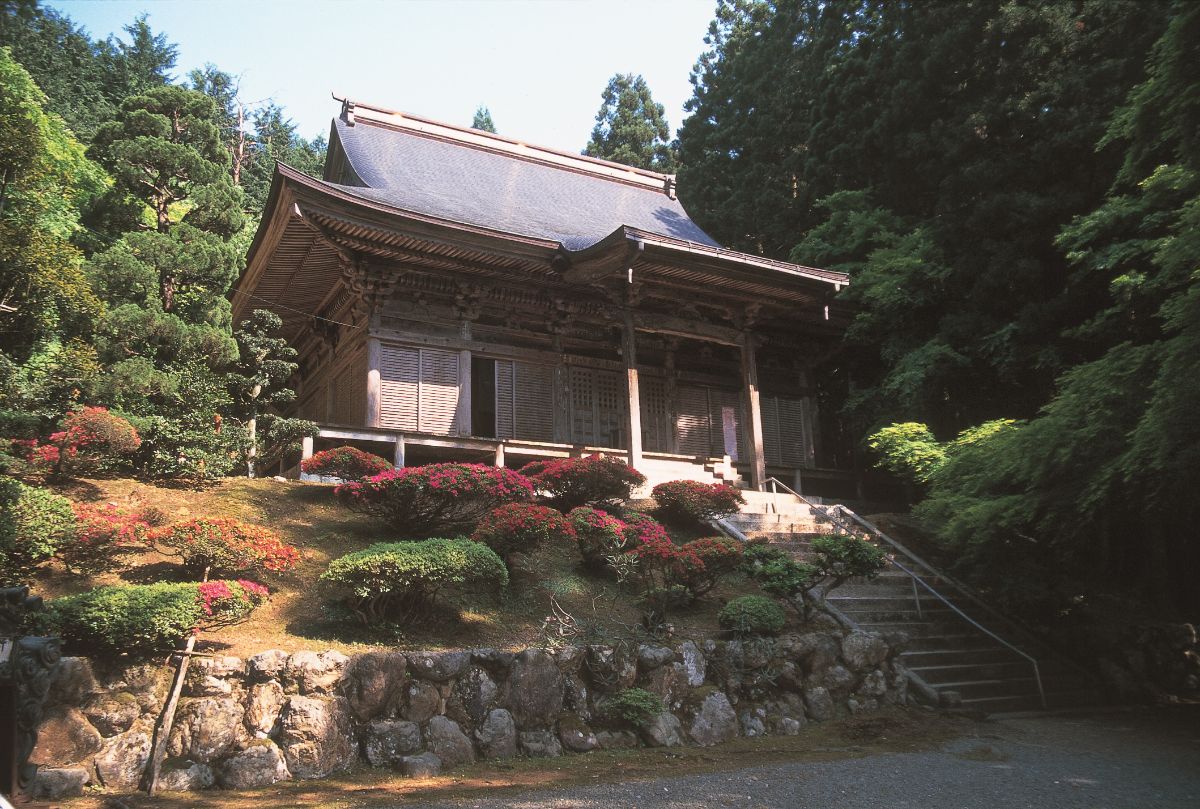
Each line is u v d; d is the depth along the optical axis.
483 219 18.55
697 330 18.14
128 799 6.07
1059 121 17.55
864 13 25.67
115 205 19.80
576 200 23.84
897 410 19.55
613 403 20.17
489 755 7.64
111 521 8.90
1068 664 12.98
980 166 18.41
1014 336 17.45
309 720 6.93
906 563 15.14
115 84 36.06
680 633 10.10
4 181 11.76
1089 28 18.28
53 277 12.21
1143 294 13.17
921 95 20.38
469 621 9.57
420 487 10.83
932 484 15.95
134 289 16.08
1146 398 10.12
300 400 22.23
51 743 6.14
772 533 14.71
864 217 21.98
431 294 17.86
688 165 35.69
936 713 10.11
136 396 13.29
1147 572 16.92
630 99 45.25
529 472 13.97
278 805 6.01
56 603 6.72
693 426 21.17
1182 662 14.23
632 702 8.32
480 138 23.91
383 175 19.70
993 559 13.81
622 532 11.27
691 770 7.33
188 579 8.96
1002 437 12.50
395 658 7.62
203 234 18.39
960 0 19.67
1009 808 6.11
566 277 17.23
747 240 31.52
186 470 12.33
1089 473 10.91
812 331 22.31
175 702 6.77
